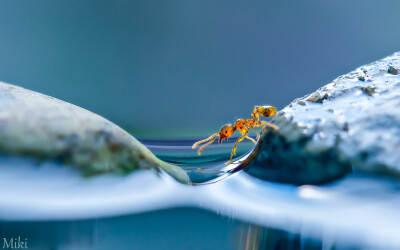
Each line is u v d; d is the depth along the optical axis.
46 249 0.05
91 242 0.05
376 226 0.05
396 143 0.05
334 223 0.05
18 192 0.05
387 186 0.05
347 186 0.05
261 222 0.05
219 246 0.05
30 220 0.05
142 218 0.05
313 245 0.05
